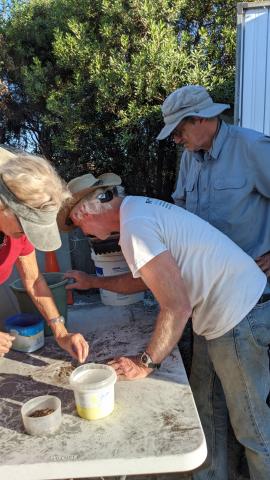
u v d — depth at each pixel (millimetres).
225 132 2102
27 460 1172
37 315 1988
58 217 1794
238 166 2080
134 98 3637
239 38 3152
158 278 1484
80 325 2141
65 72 4086
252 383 1756
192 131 2080
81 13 3898
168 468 1177
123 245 1553
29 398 1483
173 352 1741
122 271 2320
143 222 1568
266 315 1737
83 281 2146
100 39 3885
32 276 1824
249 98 3234
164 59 3449
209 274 1663
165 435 1253
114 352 1798
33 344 1835
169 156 3957
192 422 1309
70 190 1751
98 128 3867
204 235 1655
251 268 1737
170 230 1607
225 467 2166
